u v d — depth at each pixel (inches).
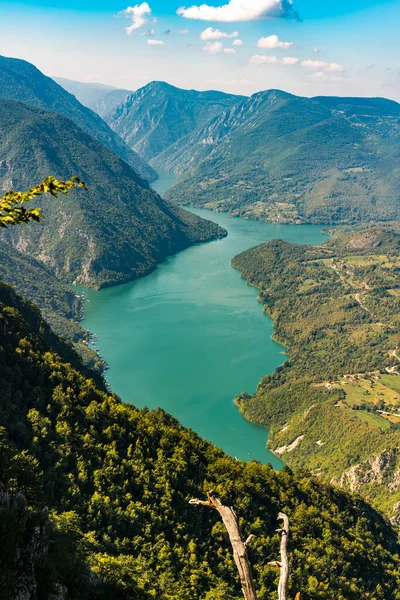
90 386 5482.3
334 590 4178.2
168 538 4030.5
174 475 4571.9
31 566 1646.2
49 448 4237.2
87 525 3700.8
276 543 4296.3
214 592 3560.5
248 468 5280.5
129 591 2664.9
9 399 4480.8
